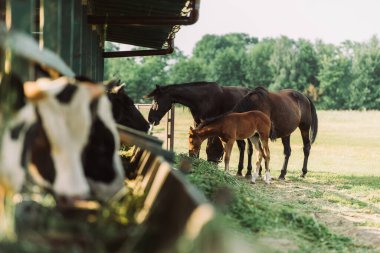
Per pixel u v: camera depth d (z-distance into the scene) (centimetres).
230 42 12975
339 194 1562
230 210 887
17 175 527
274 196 1455
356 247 906
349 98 8806
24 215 519
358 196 1554
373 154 2898
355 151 3039
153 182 703
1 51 587
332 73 8850
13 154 529
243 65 9800
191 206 468
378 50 8800
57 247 464
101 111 589
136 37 2239
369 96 8688
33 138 514
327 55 9475
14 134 533
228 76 9812
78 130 515
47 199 559
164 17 1363
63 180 509
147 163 861
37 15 967
